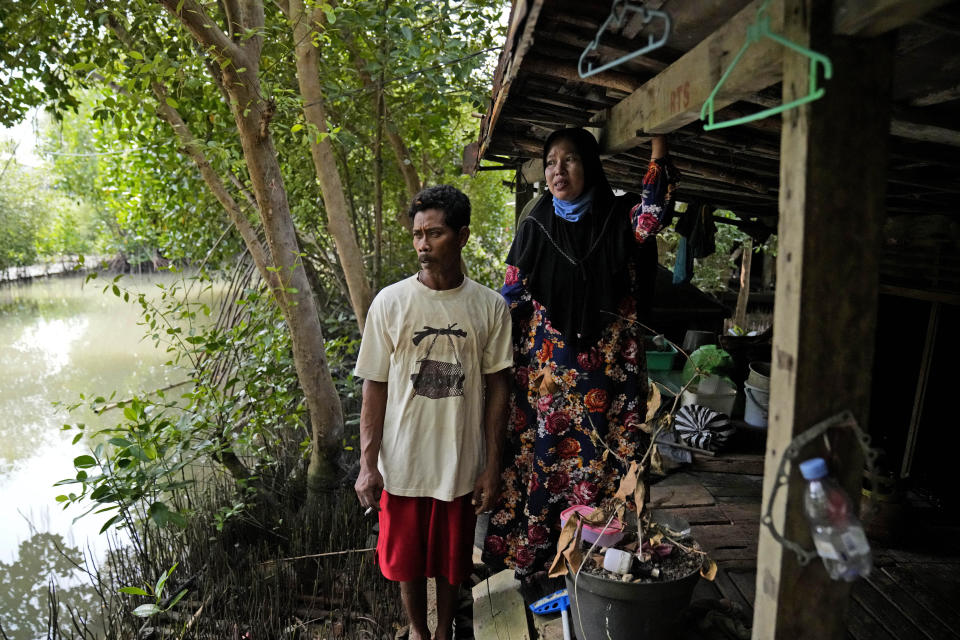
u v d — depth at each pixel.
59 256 23.73
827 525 1.23
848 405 1.23
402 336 2.23
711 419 4.36
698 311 6.05
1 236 19.30
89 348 10.53
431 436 2.26
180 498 4.48
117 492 3.33
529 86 2.47
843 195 1.17
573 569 2.21
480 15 4.87
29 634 3.70
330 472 4.34
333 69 5.08
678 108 1.83
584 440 2.54
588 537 2.30
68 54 4.47
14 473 5.85
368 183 7.28
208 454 4.34
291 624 3.19
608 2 1.69
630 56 1.31
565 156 2.39
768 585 1.33
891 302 4.20
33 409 7.52
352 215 6.84
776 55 1.29
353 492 4.29
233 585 3.40
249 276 6.88
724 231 9.55
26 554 4.53
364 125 6.35
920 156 2.36
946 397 3.71
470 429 2.30
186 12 3.31
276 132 5.71
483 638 2.59
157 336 4.25
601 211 2.46
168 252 7.59
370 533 3.89
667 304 6.07
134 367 9.20
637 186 4.36
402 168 6.66
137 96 3.75
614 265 2.43
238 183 5.03
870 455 1.23
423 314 2.22
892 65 1.17
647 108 2.10
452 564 2.36
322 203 6.91
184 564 3.78
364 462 2.35
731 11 1.55
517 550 2.69
